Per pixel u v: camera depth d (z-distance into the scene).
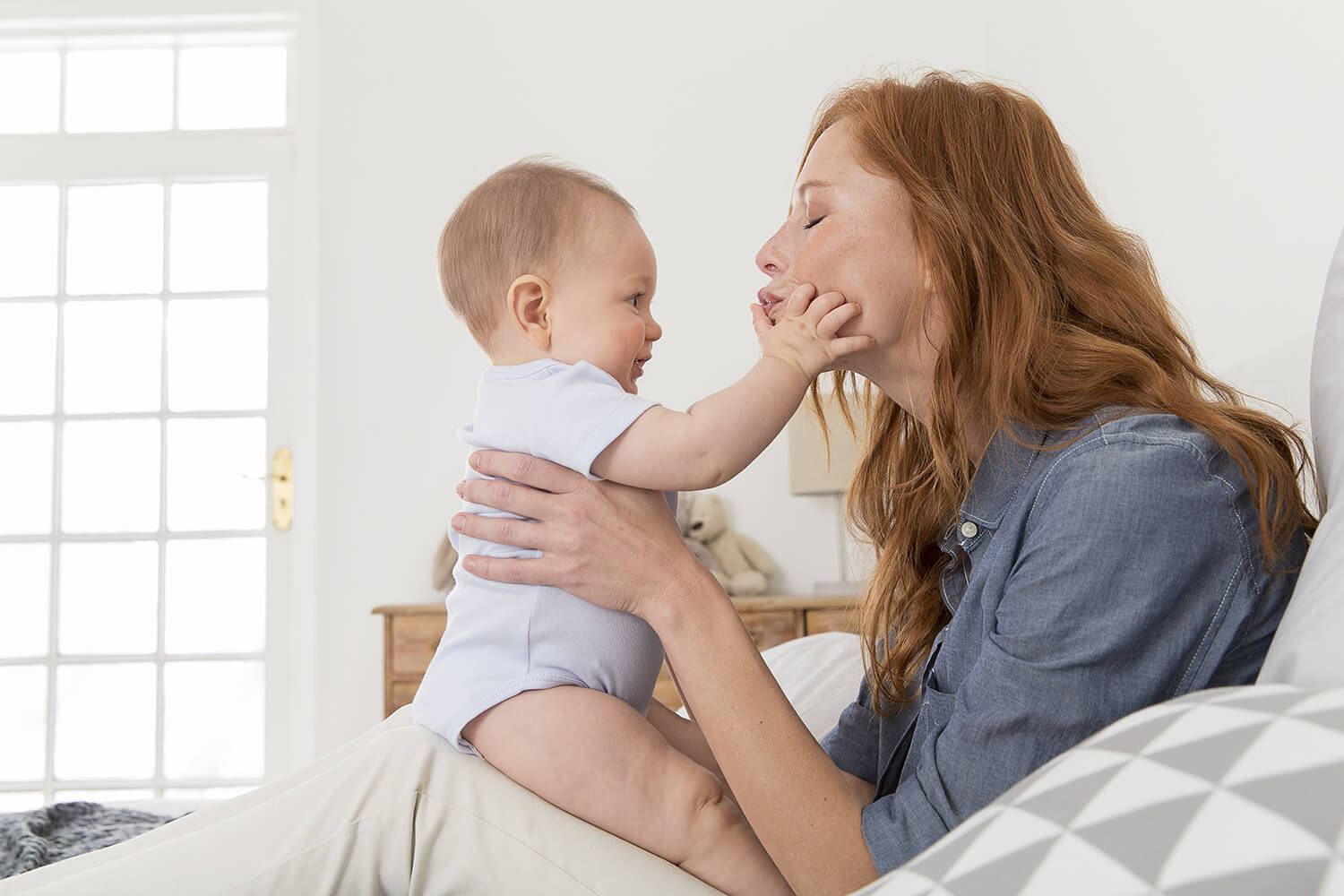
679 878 0.90
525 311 1.14
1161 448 0.83
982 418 1.01
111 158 3.90
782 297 1.08
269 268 3.86
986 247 0.98
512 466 1.03
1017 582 0.85
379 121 3.77
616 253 1.16
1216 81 1.85
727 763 0.91
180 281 3.88
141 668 3.72
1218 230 1.84
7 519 3.79
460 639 1.03
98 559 3.77
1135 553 0.80
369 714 3.54
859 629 1.28
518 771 0.95
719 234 3.71
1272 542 0.83
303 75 3.88
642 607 0.98
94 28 3.90
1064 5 2.69
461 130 3.77
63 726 3.71
